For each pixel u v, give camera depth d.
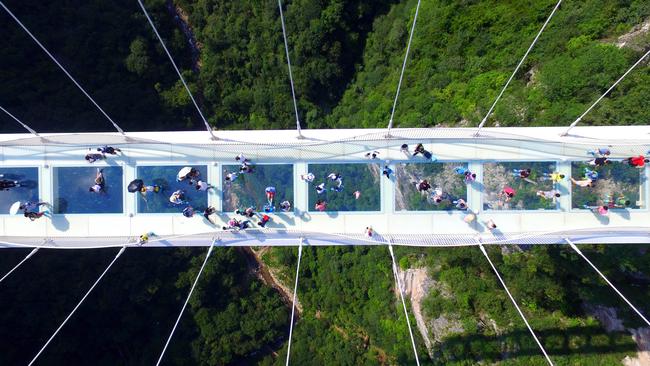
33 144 20.22
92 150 20.38
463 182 20.09
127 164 20.39
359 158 20.19
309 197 20.33
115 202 20.45
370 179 20.25
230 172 20.38
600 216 19.97
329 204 20.33
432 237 20.12
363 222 20.27
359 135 20.11
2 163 20.39
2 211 20.47
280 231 20.38
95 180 20.30
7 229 20.41
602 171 20.02
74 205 20.44
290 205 20.23
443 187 20.09
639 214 19.86
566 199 19.98
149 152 20.39
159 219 20.44
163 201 20.44
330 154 20.20
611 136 19.73
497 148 20.02
